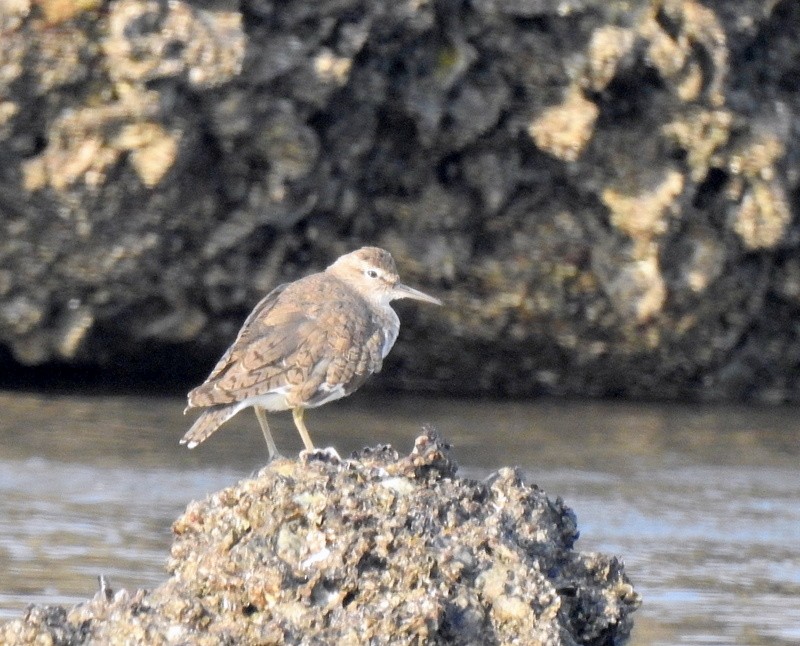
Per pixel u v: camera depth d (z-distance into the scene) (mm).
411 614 7555
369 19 16125
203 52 15367
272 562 7836
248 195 16609
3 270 16531
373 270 11266
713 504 13844
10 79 15453
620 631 8531
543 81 16891
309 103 16219
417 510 8055
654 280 17516
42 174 15781
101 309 17094
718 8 17094
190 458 14695
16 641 7801
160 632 7758
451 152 17281
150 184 15805
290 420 16516
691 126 17125
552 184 17500
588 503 13625
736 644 10031
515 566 7898
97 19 15500
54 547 11688
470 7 16625
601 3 16750
